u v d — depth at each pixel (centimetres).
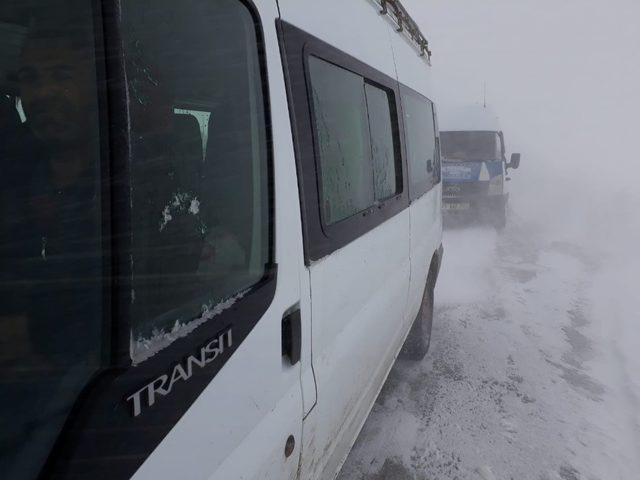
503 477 291
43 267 87
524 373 420
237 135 133
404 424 339
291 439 153
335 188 194
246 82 136
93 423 81
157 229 107
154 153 108
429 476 289
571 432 338
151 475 94
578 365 442
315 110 177
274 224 143
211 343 112
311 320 168
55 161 89
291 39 160
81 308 87
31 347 86
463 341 483
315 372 173
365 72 242
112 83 87
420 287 388
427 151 423
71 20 89
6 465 78
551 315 566
